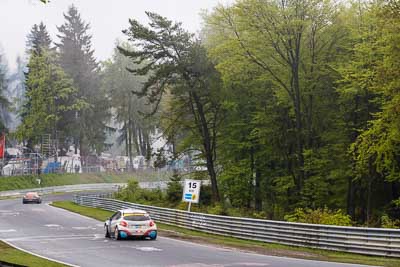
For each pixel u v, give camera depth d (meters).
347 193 91.81
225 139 110.56
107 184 199.12
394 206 87.06
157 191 123.00
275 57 92.69
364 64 78.38
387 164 73.31
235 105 104.25
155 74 108.56
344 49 90.69
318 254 44.47
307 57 91.62
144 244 52.84
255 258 41.28
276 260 39.84
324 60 91.44
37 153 195.88
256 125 104.94
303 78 91.94
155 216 81.06
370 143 71.56
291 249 48.66
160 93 111.44
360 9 85.81
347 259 40.56
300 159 90.69
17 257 41.28
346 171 86.38
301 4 86.00
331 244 46.47
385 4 69.56
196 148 119.31
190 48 105.69
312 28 88.44
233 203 106.69
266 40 88.56
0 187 164.50
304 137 93.75
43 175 187.25
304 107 94.75
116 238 56.88
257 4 85.69
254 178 107.44
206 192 114.69
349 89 78.44
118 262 39.00
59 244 52.81
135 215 57.34
